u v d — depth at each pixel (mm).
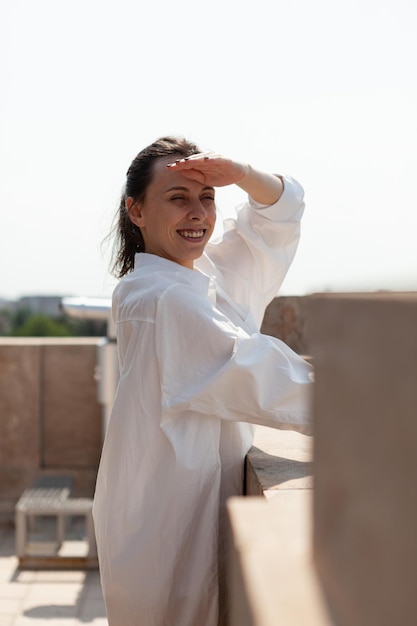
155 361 1783
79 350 6121
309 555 602
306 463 1919
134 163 2039
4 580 4570
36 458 6117
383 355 428
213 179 1973
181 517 1781
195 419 1796
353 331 483
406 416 396
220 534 1925
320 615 498
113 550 1813
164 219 1950
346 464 495
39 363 6098
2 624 3855
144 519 1793
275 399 1778
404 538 398
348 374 492
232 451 1985
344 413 500
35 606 4125
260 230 2244
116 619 1836
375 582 437
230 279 2250
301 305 3951
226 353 1780
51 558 4781
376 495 436
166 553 1782
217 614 1826
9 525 5906
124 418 1797
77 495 6055
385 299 429
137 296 1838
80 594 4328
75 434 6137
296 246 2305
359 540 466
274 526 691
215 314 1827
